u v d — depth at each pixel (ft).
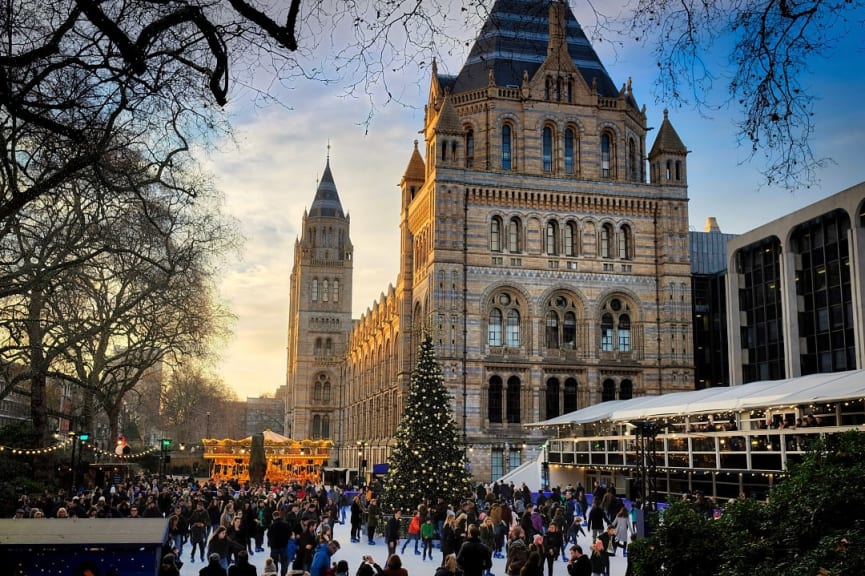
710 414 169.78
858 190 199.00
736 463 156.87
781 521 46.50
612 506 158.40
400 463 171.63
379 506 168.96
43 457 179.22
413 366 286.87
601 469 218.18
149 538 67.97
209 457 341.00
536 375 253.24
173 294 186.09
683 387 260.21
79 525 73.72
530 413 250.78
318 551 84.02
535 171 265.13
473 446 244.01
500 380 252.21
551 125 270.46
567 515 138.10
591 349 258.57
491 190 257.96
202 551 122.01
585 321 259.80
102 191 86.99
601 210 265.95
